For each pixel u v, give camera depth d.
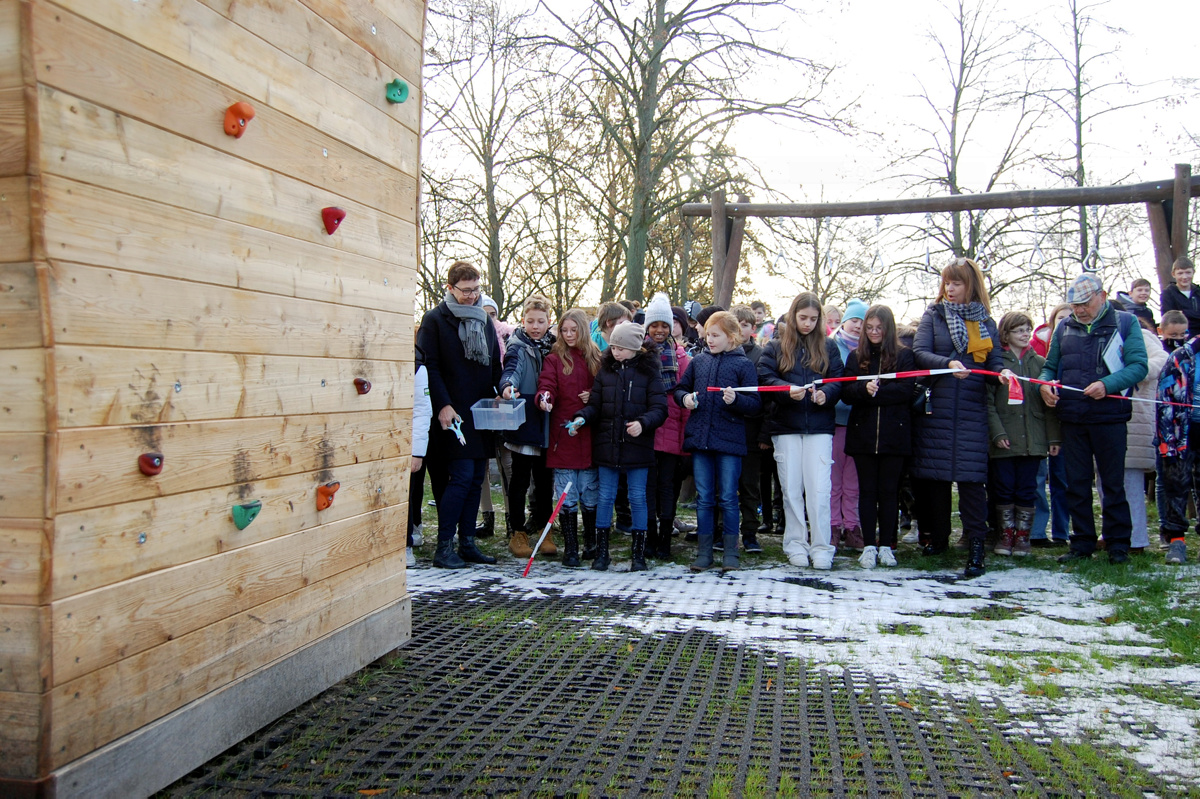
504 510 8.48
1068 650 3.70
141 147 2.01
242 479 2.40
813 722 2.82
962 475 5.52
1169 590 4.83
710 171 16.67
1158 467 5.97
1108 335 5.63
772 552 6.55
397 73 3.24
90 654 1.90
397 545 3.39
